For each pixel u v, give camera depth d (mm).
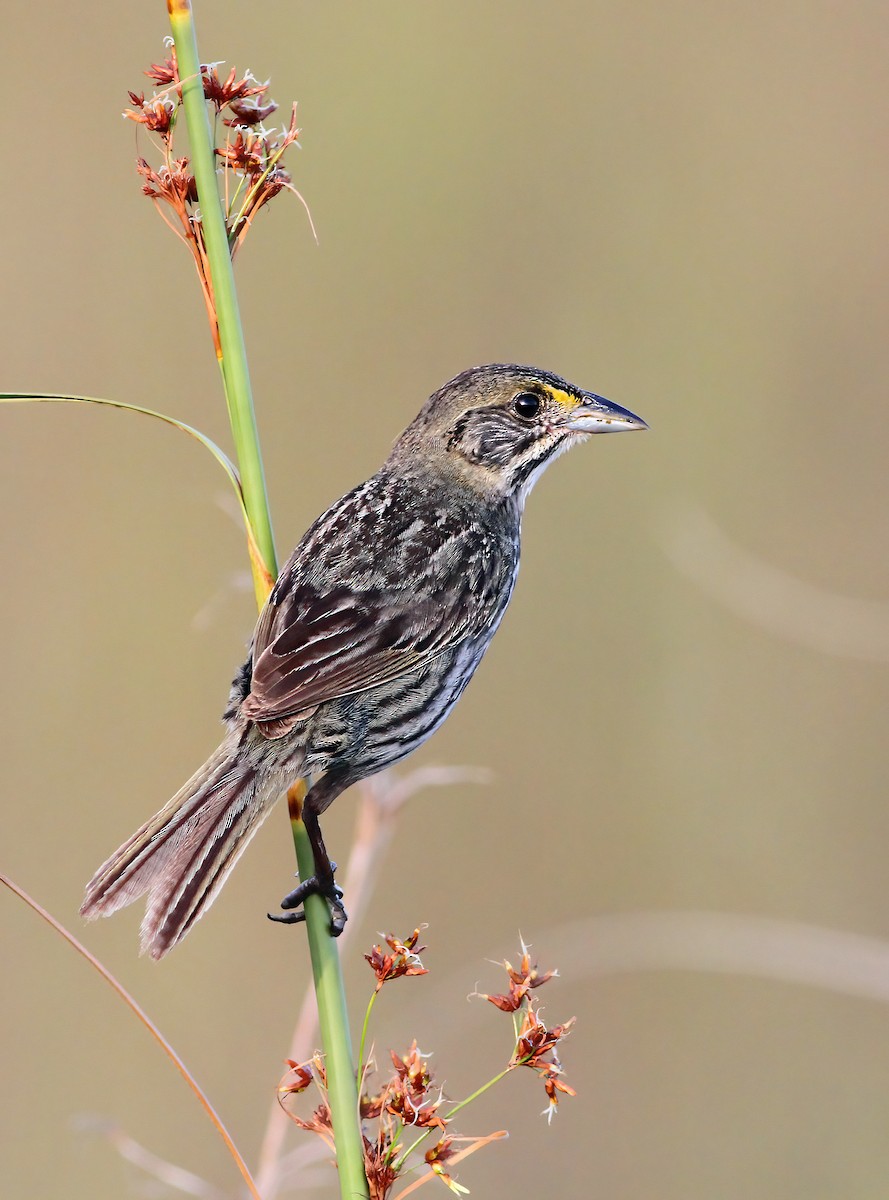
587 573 13828
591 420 8695
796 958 10555
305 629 7059
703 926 11188
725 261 14750
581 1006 12672
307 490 13531
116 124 13867
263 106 6195
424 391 13922
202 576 13172
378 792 8516
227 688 12961
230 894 12586
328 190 14414
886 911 13117
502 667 13602
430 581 7512
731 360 14516
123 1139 8852
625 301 14578
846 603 13641
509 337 14438
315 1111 5789
